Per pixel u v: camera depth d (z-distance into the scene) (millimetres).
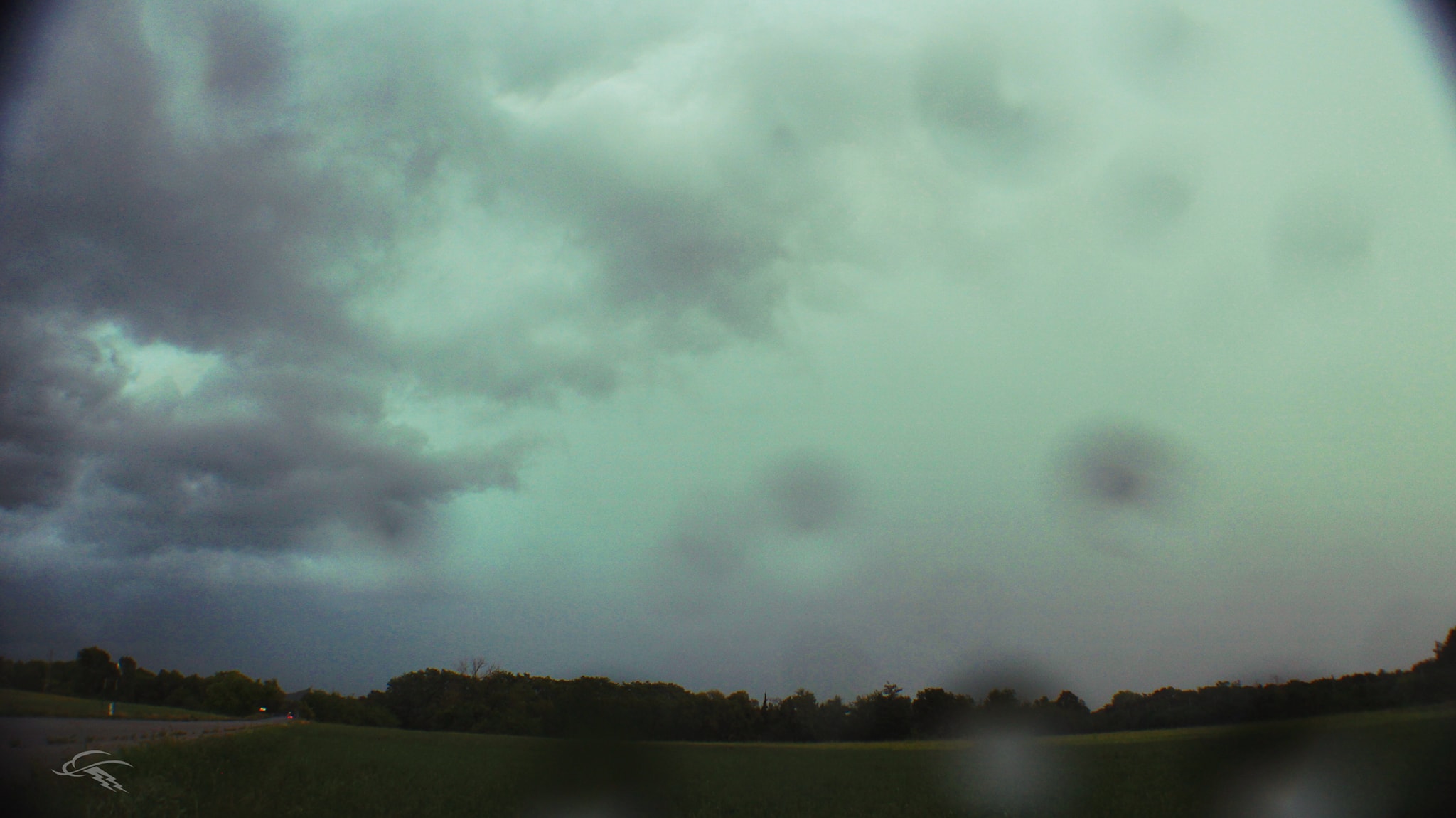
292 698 122562
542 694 78562
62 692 85000
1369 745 33125
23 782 17469
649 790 28703
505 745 51938
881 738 73062
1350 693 48281
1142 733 59000
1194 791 27656
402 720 96062
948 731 71375
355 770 32062
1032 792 29953
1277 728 44531
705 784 31891
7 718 40781
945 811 26016
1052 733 63188
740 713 72938
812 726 74062
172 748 28578
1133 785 30188
